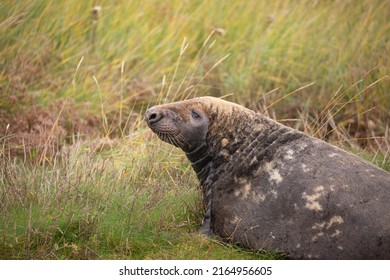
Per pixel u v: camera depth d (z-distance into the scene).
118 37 43.22
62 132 34.34
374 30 44.53
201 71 41.31
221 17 47.50
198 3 48.44
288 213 22.78
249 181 23.80
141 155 31.70
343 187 22.28
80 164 29.50
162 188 27.95
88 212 25.08
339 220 22.00
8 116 35.16
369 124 37.12
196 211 26.38
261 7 48.81
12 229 24.64
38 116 35.34
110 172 29.48
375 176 22.52
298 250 22.59
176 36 44.53
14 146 32.53
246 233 23.53
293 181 22.94
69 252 24.05
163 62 42.84
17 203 26.22
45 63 39.59
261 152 24.05
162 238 24.81
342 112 39.22
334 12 47.50
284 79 42.41
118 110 38.09
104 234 24.84
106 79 39.28
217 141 24.95
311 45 45.16
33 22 40.34
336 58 43.38
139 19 45.16
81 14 43.31
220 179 24.53
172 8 47.47
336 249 22.02
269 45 44.88
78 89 38.47
